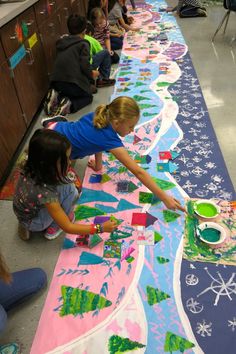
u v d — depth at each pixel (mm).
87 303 1326
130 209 1734
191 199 1752
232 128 2314
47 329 1255
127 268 1443
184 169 1966
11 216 1788
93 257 1504
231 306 1282
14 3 2246
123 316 1272
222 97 2709
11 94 2088
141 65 3348
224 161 2008
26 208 1485
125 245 1544
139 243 1546
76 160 2133
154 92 2830
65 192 1549
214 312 1267
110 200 1804
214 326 1224
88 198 1825
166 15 4887
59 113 2609
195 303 1299
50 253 1559
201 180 1876
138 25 4527
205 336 1196
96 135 1640
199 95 2744
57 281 1420
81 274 1439
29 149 1320
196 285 1360
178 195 1783
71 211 1722
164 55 3545
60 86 2658
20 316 1312
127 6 5449
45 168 1298
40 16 2621
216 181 1860
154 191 1624
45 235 1623
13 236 1668
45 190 1371
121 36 3904
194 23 4520
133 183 1904
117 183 1916
